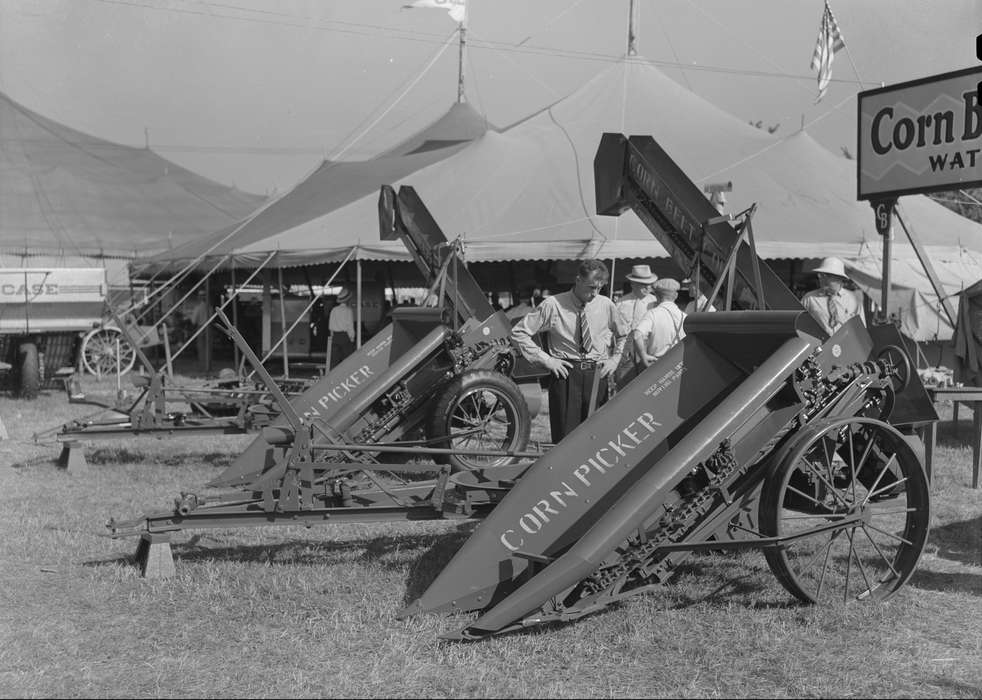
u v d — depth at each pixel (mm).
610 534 4387
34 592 5055
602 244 15078
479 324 7918
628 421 4879
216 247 18047
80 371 16750
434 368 7621
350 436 7211
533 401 8258
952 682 3916
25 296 15789
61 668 4035
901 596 5039
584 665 4082
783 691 3838
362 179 20688
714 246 5906
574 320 7137
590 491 4777
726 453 4703
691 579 5289
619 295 17875
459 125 26250
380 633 4402
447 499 5719
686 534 4711
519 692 3797
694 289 6008
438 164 18625
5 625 4559
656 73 20828
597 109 19547
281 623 4578
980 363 10664
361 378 7793
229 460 9492
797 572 5406
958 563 5766
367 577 5301
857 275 15305
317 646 4270
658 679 3947
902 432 5426
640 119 19219
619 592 4547
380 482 5918
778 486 4613
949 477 8617
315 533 6375
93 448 10195
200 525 5324
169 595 4984
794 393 4867
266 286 19359
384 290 21672
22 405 14367
